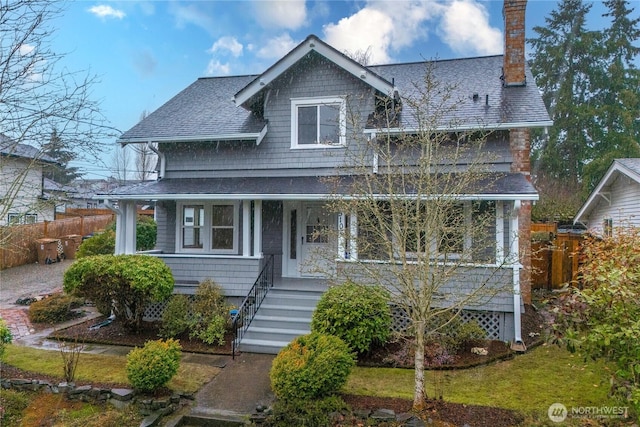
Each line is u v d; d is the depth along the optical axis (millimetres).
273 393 6418
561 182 26625
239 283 9922
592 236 8352
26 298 12797
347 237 7035
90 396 6219
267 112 11484
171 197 10102
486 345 8211
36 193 10562
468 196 7535
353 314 7441
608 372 5852
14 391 6438
